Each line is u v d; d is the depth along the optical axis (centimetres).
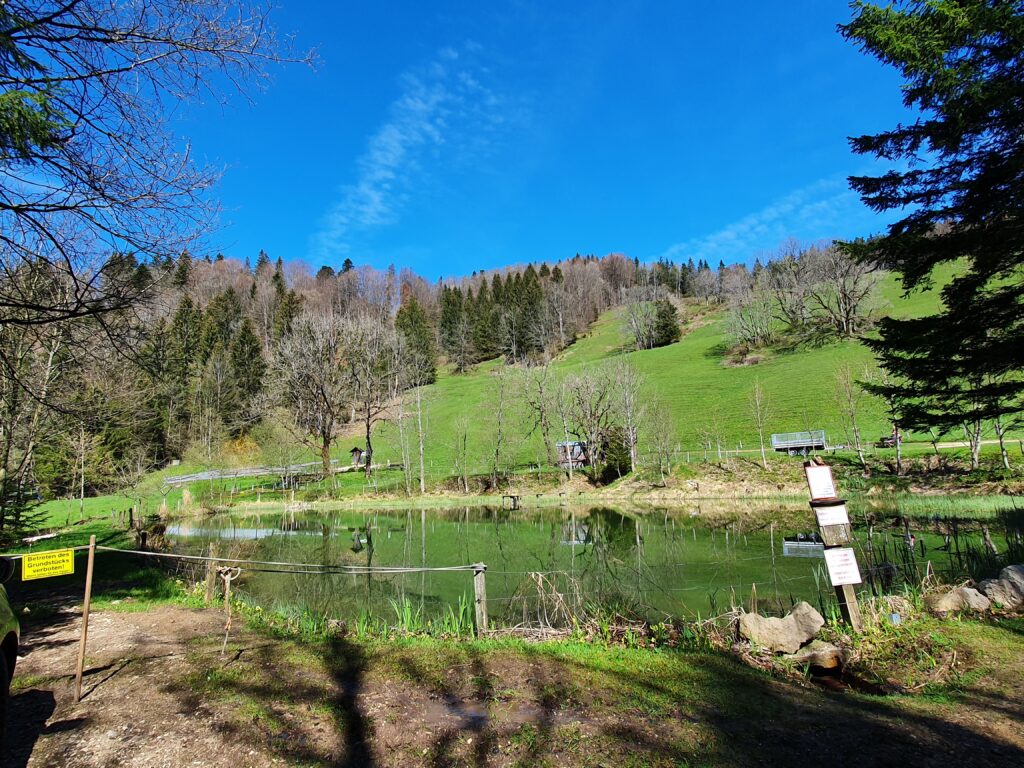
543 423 4412
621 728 438
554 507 3359
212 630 809
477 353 10281
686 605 1033
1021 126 956
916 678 546
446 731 445
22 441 1560
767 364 5941
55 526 2472
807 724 436
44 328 924
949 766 362
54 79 545
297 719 468
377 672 583
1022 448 2606
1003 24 889
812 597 1025
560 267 15825
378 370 5275
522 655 636
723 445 4106
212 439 5391
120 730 449
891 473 2820
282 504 4053
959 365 1141
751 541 1848
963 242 1023
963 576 946
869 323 5991
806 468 736
